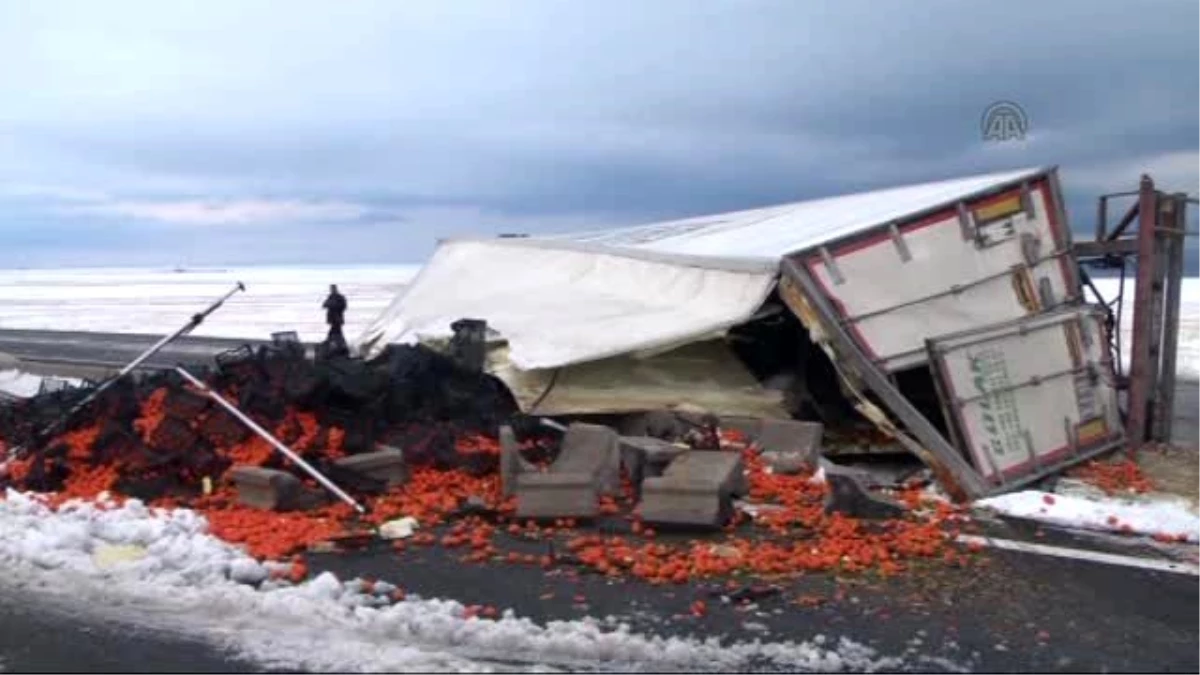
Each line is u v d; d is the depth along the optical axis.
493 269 15.77
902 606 6.39
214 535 7.53
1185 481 10.04
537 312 13.02
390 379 10.26
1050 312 10.54
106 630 5.85
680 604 6.36
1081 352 10.47
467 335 11.66
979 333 10.04
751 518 8.32
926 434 9.75
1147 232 11.03
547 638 5.61
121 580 6.62
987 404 9.96
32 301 64.62
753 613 6.21
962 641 5.80
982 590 6.75
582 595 6.52
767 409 11.35
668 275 12.35
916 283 10.30
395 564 7.17
